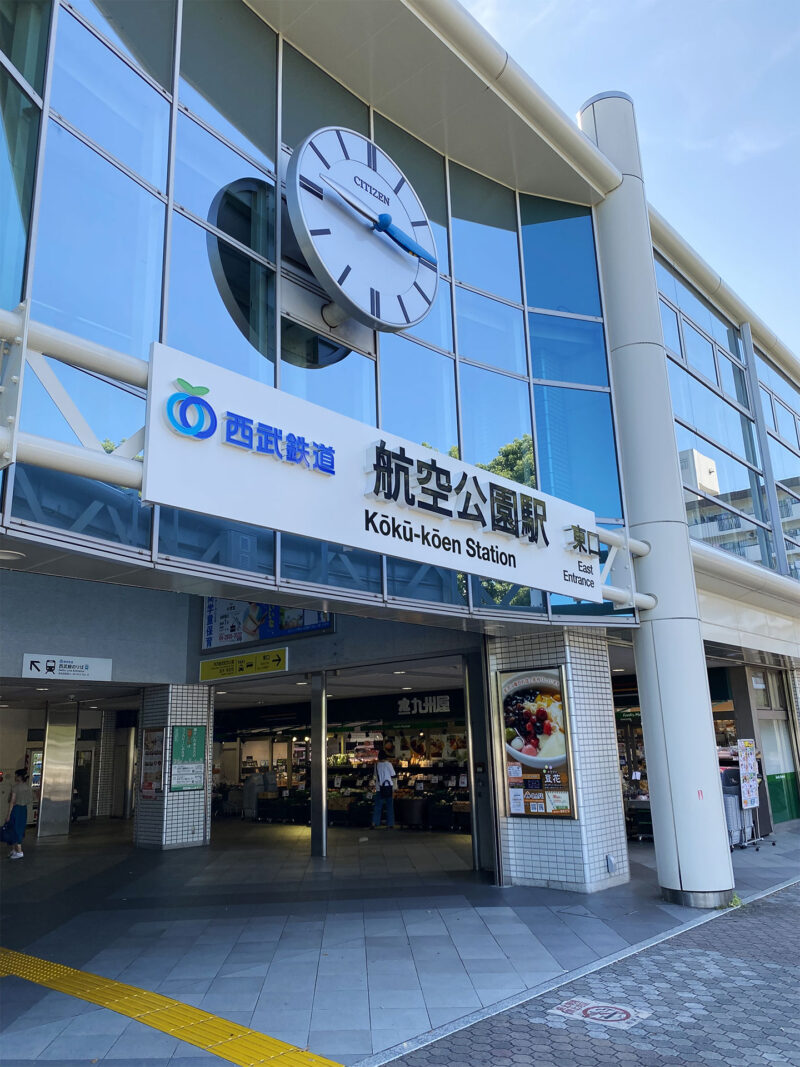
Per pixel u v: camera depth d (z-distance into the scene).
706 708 8.95
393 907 8.60
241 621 13.55
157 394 4.59
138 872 11.41
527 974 6.12
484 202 9.96
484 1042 4.79
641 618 9.34
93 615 12.89
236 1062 4.53
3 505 4.28
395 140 9.05
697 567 11.16
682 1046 4.68
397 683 15.65
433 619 7.92
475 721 10.56
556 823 9.30
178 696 14.13
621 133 10.87
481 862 10.56
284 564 6.25
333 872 11.06
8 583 11.84
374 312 7.28
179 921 8.17
